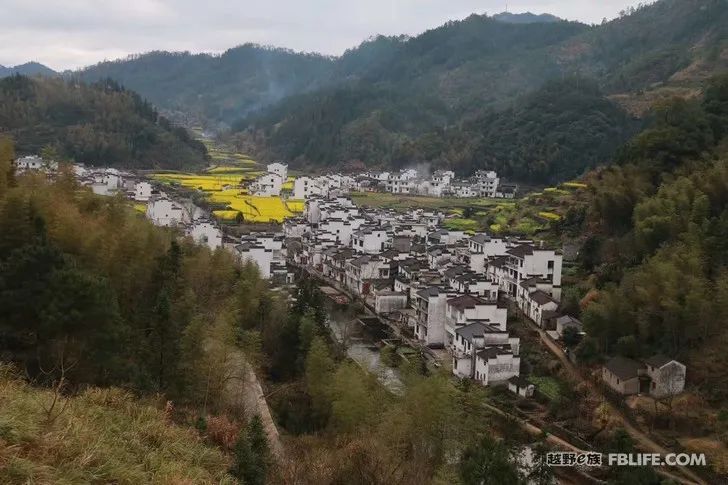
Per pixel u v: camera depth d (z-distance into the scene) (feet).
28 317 119.75
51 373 113.09
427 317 268.00
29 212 154.51
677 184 277.03
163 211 398.01
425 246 399.44
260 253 324.80
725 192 260.21
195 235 341.62
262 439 105.91
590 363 220.84
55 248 125.90
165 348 136.98
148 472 73.31
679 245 233.55
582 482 162.81
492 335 234.38
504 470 130.82
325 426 165.48
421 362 223.30
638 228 261.44
